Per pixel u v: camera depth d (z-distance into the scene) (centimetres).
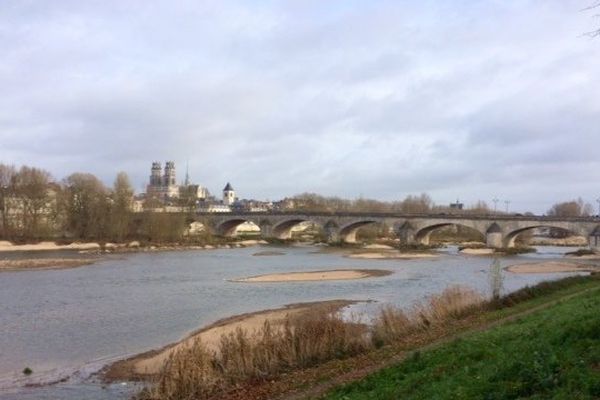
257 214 18675
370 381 2106
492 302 4184
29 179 14975
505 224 13775
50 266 9400
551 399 1324
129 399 2572
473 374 1733
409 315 3734
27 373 3075
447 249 14838
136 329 4216
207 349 2864
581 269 9231
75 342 3794
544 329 2048
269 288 6719
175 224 15975
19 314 4834
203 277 7919
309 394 2192
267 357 2691
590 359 1493
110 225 15088
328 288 6694
